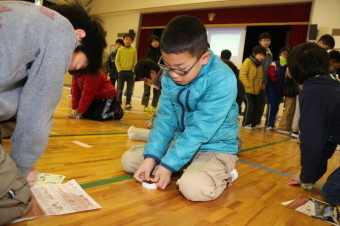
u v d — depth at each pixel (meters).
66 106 3.59
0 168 0.59
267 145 2.65
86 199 0.89
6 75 0.56
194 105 1.15
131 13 8.91
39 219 0.73
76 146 1.61
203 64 1.06
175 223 0.83
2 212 0.62
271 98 4.03
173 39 0.93
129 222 0.79
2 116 0.62
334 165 2.11
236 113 1.28
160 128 1.20
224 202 1.06
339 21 5.61
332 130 1.18
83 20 0.74
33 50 0.61
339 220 1.01
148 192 1.05
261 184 1.36
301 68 1.21
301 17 6.14
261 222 0.93
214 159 1.15
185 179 1.00
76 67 0.76
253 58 3.69
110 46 9.40
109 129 2.37
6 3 0.63
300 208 1.09
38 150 0.69
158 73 2.07
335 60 2.76
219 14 7.30
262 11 6.67
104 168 1.27
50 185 0.95
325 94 1.15
